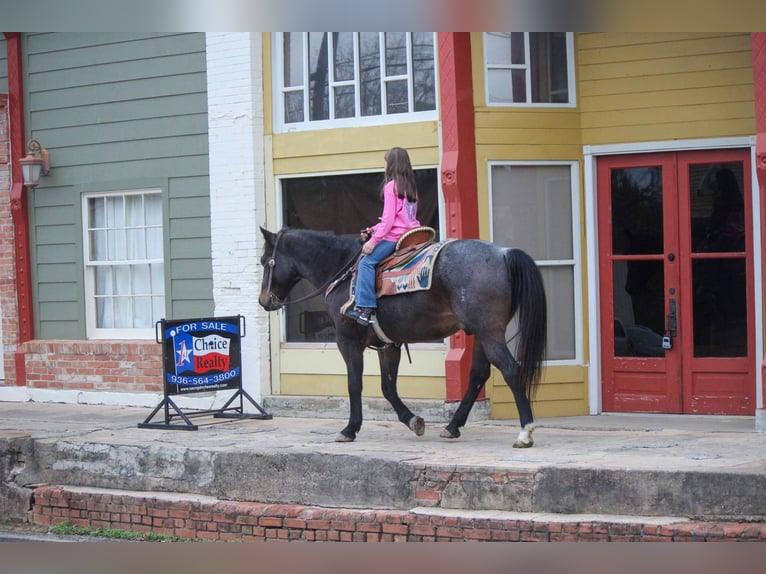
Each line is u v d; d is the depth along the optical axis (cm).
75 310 1360
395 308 912
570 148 1108
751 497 720
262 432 1043
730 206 1059
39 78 1365
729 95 1050
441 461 826
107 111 1314
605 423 1041
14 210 1377
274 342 1202
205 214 1244
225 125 1217
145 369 1295
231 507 880
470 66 1088
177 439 998
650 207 1094
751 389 1048
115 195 1328
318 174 1177
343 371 1163
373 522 817
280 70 1202
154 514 920
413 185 938
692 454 822
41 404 1351
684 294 1077
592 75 1105
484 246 880
